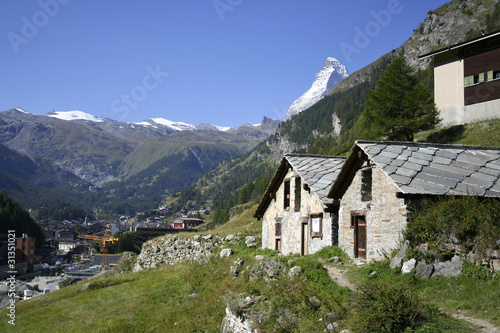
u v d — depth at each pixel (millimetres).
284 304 12164
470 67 41594
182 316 17797
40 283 79562
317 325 10227
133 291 26234
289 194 27062
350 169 18891
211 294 18984
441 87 44250
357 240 18422
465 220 11781
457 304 10070
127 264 41875
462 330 8594
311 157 26203
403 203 15000
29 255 100938
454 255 11930
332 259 17953
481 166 15773
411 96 42594
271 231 28938
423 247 12742
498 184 14617
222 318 15430
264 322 11555
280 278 14125
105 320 20578
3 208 131750
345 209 19422
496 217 11328
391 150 16609
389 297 9305
